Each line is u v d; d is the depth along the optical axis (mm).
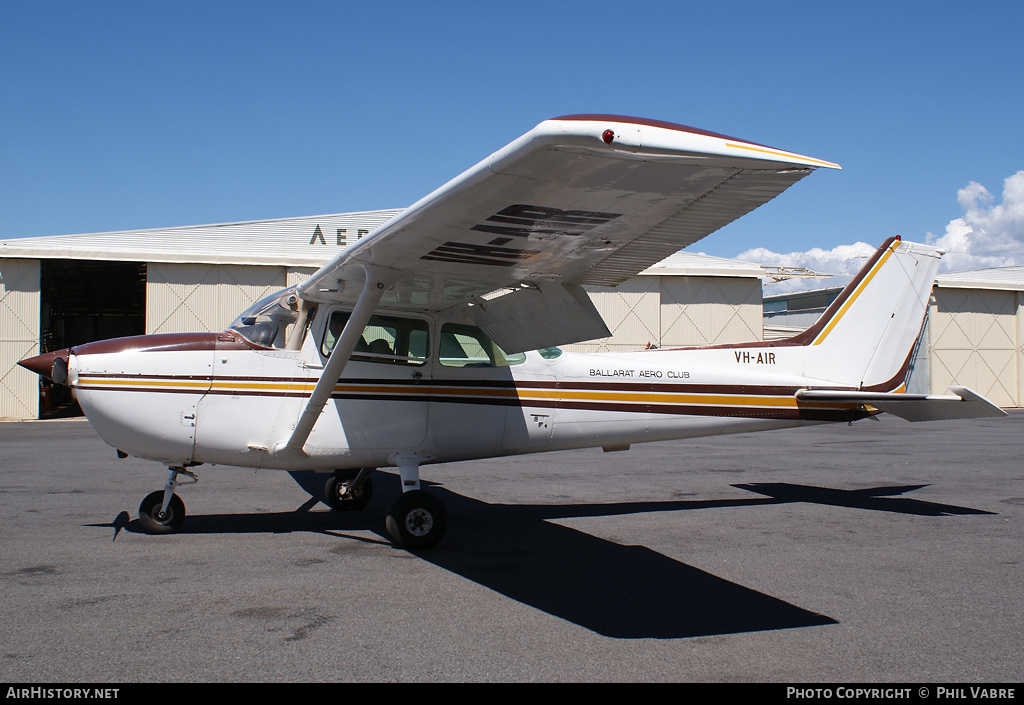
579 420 6008
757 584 4168
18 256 19156
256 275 20672
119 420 4953
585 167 2973
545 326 5375
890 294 6926
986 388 26312
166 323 20078
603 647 3182
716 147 2814
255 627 3361
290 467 5355
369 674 2852
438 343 5605
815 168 2959
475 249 4160
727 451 11273
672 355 6426
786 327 37875
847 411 6664
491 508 6492
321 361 5332
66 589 3887
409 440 5469
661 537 5363
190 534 5305
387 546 5047
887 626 3484
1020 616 3641
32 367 5012
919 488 7602
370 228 21641
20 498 6645
